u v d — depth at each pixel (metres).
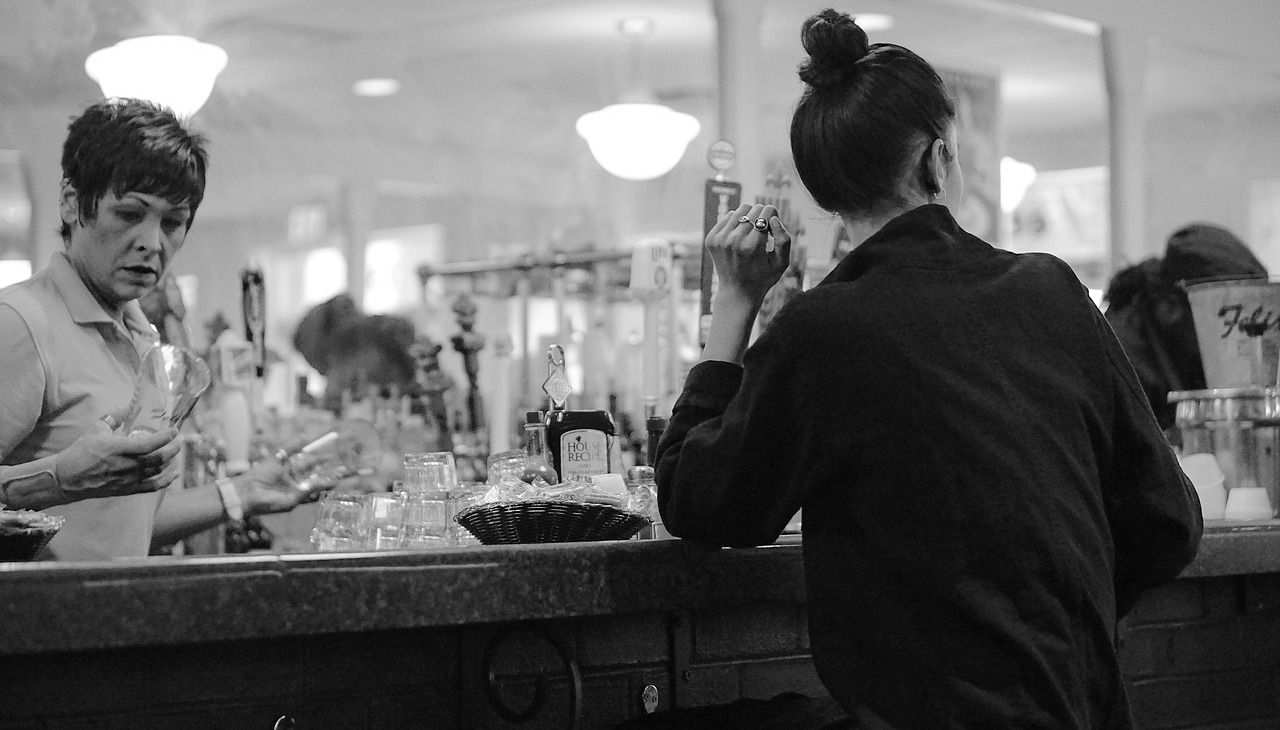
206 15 6.93
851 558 1.40
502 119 8.84
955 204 1.58
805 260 2.31
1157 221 8.70
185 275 8.03
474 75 8.23
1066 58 7.55
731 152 2.22
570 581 1.47
